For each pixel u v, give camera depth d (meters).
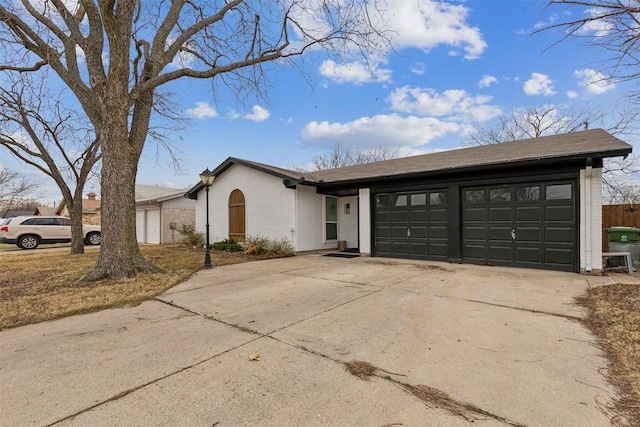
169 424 2.03
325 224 12.71
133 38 9.03
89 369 2.80
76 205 12.05
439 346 3.20
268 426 2.00
